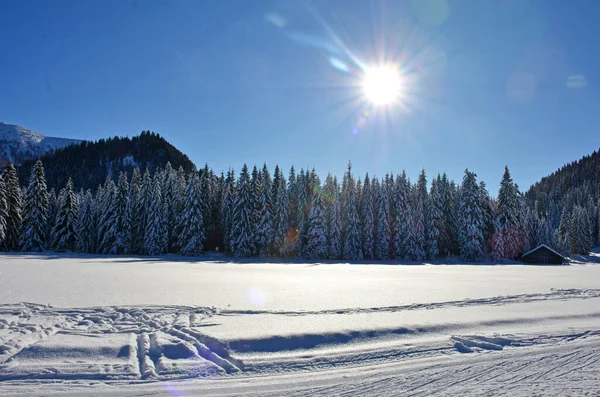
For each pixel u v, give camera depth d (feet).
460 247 183.32
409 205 183.73
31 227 163.94
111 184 188.55
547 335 27.04
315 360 21.40
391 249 185.16
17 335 23.50
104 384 17.79
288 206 194.08
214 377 19.08
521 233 194.70
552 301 41.24
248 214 177.68
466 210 179.83
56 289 43.09
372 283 59.57
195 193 179.73
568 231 263.29
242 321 28.58
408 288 51.96
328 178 195.83
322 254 173.99
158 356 21.26
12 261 92.99
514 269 119.44
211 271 82.02
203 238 180.04
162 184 196.24
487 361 21.66
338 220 180.24
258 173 199.21
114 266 86.58
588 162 575.38
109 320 28.66
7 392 16.57
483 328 28.71
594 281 69.36
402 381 18.52
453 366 20.80
